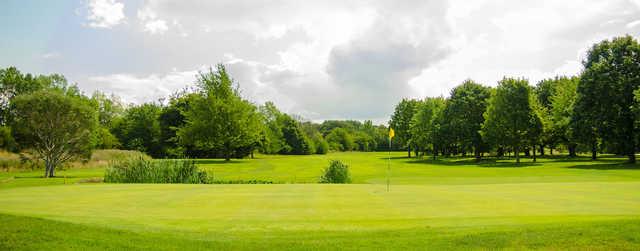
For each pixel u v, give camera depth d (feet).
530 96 167.12
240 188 58.85
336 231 28.07
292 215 35.01
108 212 36.52
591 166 133.39
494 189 55.31
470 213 35.42
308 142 361.30
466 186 61.31
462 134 200.95
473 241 24.30
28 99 111.75
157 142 250.37
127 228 27.99
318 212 36.47
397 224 30.63
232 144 201.98
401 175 115.96
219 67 206.08
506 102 168.14
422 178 103.30
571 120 151.33
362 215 34.88
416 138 244.22
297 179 102.83
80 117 118.11
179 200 44.39
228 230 28.58
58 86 263.70
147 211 37.11
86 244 23.49
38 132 109.60
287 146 348.59
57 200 44.52
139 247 23.32
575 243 23.58
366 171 136.26
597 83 142.10
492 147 190.49
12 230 24.85
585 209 37.01
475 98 205.57
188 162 87.56
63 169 125.39
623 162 150.71
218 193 51.08
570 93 185.06
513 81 168.55
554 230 25.98
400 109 291.99
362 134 537.65
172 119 249.14
